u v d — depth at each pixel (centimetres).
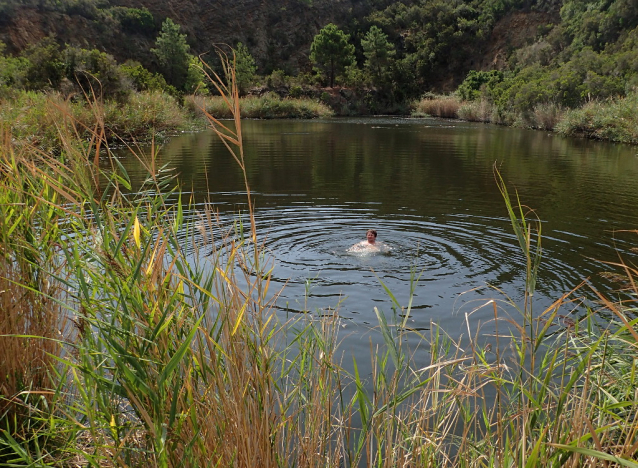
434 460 230
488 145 1933
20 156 256
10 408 249
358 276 563
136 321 179
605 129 2141
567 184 1126
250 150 1725
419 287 535
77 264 205
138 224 206
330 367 241
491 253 647
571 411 223
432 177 1211
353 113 4341
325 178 1186
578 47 3584
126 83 2255
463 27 5062
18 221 247
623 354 288
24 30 3731
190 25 4772
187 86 3922
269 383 201
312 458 214
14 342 249
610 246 675
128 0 4622
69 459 250
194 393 196
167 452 183
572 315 459
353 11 5591
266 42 5069
